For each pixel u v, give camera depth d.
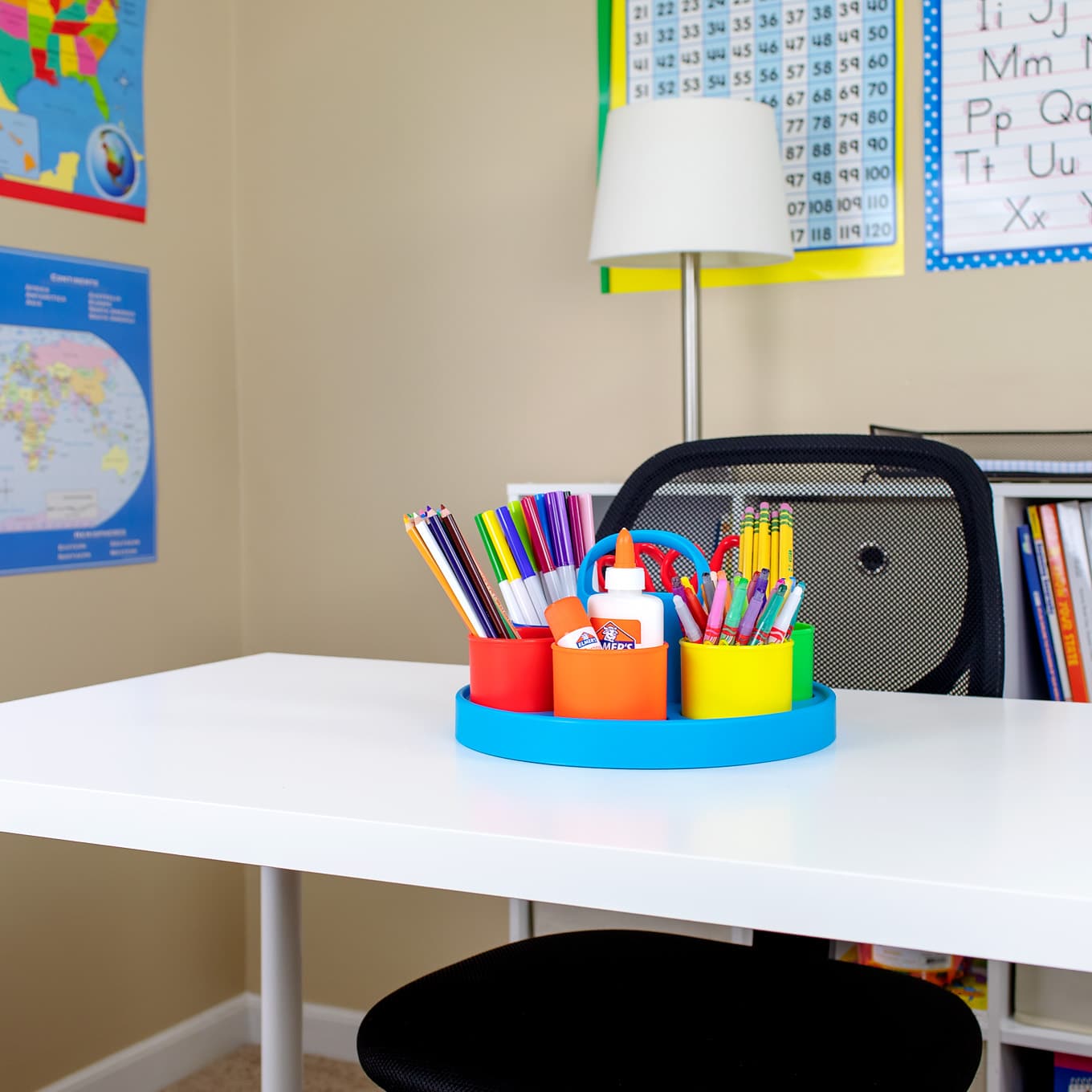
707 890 0.64
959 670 1.25
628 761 0.85
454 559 0.94
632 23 2.28
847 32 2.14
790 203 2.19
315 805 0.75
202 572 2.54
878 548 1.31
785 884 0.63
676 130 1.87
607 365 2.33
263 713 1.04
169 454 2.45
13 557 2.12
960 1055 0.97
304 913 2.57
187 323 2.50
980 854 0.65
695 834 0.69
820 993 1.07
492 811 0.74
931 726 1.00
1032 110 2.03
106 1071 2.27
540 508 0.99
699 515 1.35
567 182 2.34
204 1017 2.50
